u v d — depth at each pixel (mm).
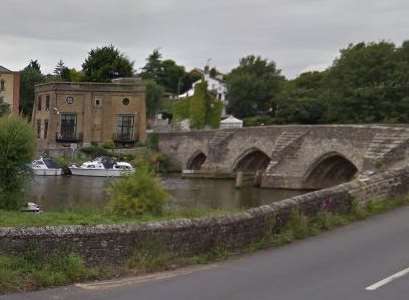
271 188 59156
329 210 16109
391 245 13305
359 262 11734
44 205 35719
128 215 17406
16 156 24047
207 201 45938
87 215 16156
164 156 78062
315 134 57219
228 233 12875
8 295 9242
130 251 11383
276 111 109750
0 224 13062
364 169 46219
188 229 12188
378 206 18047
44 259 10508
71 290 9664
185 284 10141
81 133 76938
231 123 102875
